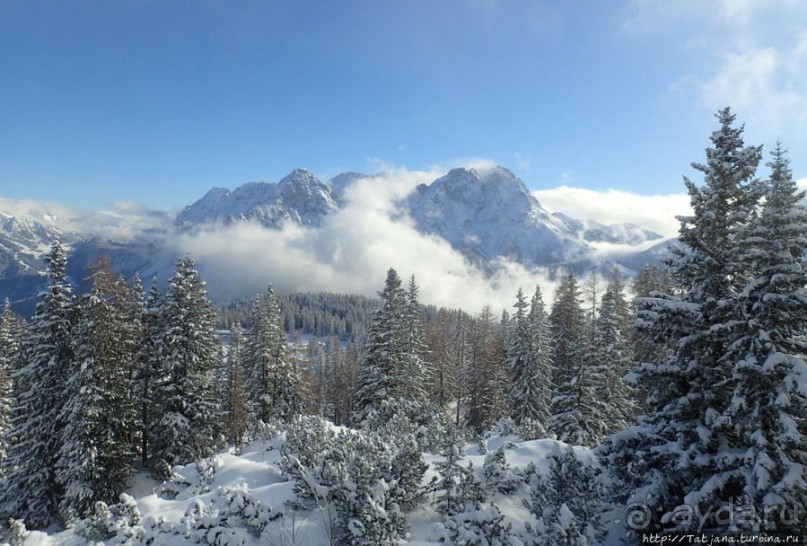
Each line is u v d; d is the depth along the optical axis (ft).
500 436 73.92
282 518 34.06
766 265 31.83
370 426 67.10
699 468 32.53
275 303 134.51
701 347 35.42
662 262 39.68
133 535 32.86
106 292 79.77
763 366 29.07
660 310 36.60
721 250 35.58
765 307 31.14
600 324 110.52
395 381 108.27
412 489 36.63
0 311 129.29
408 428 55.16
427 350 129.39
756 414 30.14
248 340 135.74
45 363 77.97
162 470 80.79
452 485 37.19
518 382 129.80
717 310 33.88
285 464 45.27
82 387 71.61
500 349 151.43
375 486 31.68
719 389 34.32
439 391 157.79
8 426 97.09
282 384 133.80
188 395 87.76
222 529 31.07
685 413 35.19
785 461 28.63
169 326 87.76
